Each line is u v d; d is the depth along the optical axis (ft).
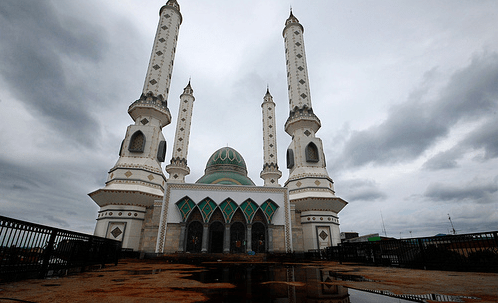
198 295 17.97
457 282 24.29
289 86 137.28
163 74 121.80
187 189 97.25
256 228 98.99
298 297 17.30
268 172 193.57
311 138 120.26
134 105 111.24
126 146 103.60
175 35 134.82
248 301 16.11
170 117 120.06
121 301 16.07
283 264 53.21
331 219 106.42
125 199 93.76
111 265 48.91
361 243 60.23
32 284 23.34
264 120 214.90
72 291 19.70
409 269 40.70
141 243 92.89
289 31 146.30
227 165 133.39
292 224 99.76
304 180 110.93
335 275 30.50
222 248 95.96
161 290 20.03
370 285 22.24
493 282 24.26
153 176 101.65
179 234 90.79
